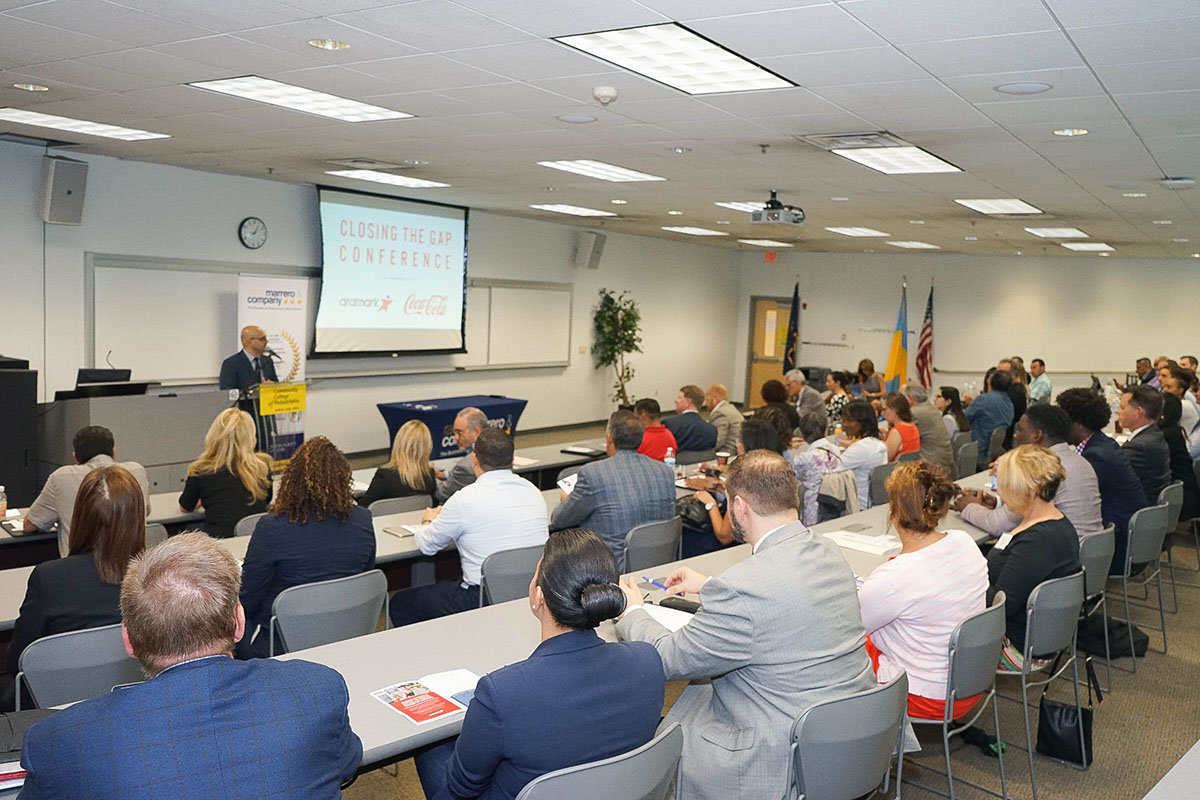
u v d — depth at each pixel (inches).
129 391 277.6
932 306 608.7
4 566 173.9
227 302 358.0
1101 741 155.6
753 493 96.7
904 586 118.5
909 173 274.2
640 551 160.7
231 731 59.0
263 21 147.6
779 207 311.9
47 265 302.2
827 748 88.8
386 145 266.8
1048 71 154.8
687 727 96.9
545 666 74.1
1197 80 154.9
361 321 402.3
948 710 116.4
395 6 137.0
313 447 131.7
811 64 158.2
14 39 164.1
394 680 96.2
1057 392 590.6
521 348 499.5
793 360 653.9
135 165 322.3
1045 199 316.2
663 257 600.1
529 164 292.4
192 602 60.7
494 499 151.6
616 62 165.3
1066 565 140.6
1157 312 561.6
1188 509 249.6
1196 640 206.1
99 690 104.0
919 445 283.1
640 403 244.2
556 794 69.7
